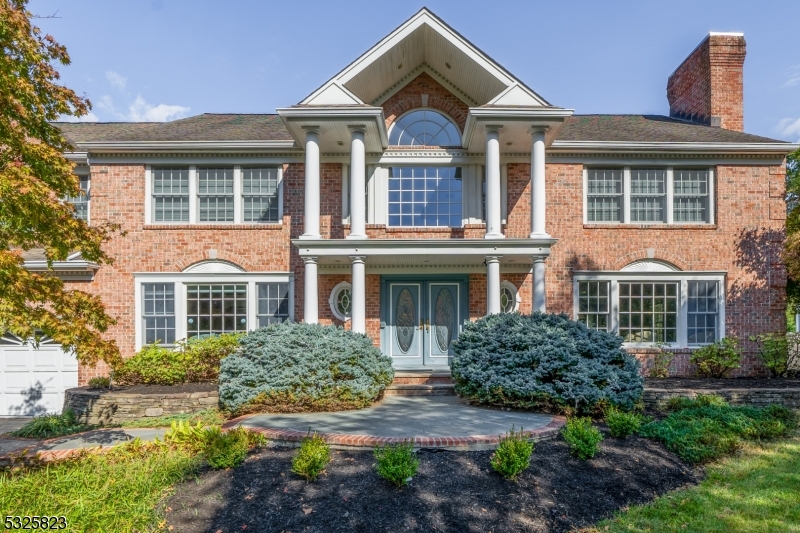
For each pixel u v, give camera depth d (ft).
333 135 41.45
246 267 44.37
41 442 27.50
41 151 21.38
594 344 31.89
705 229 45.29
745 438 28.58
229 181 45.32
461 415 29.63
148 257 44.09
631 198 45.80
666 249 45.16
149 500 18.66
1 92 19.98
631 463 23.43
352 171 39.04
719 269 45.06
